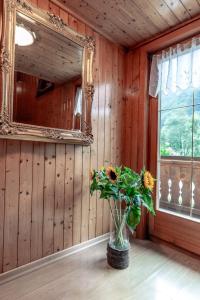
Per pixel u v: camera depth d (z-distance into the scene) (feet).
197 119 6.39
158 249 6.65
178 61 6.47
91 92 6.31
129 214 5.32
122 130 7.84
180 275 5.29
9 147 4.90
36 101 5.18
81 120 6.12
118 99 7.64
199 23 5.96
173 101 7.00
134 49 7.74
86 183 6.61
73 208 6.29
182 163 6.77
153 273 5.35
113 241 5.71
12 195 4.98
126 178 5.40
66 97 5.79
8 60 4.60
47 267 5.52
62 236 6.03
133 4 5.60
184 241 6.48
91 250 6.46
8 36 4.60
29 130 4.96
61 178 5.97
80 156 6.43
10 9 4.61
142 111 7.41
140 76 7.51
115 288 4.74
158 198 7.30
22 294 4.52
